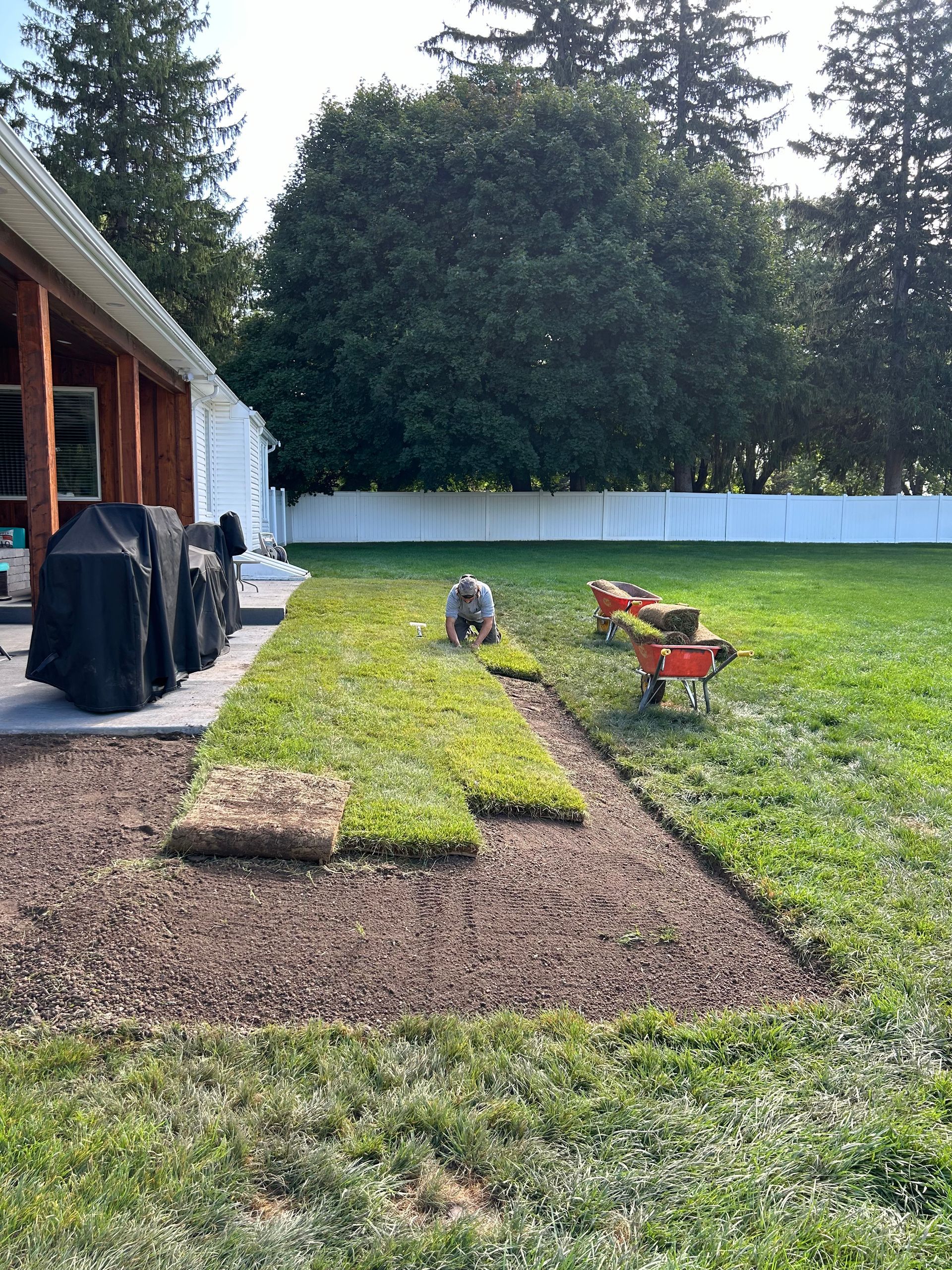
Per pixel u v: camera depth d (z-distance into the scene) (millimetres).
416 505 27703
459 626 8672
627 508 28234
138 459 10430
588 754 5777
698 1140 2195
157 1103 2191
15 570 8930
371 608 10586
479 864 3811
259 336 29562
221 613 7383
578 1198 1981
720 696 7117
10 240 6664
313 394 26719
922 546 28344
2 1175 1890
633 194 24406
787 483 46531
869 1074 2496
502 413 25250
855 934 3262
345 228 25328
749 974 3094
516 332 23719
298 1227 1841
